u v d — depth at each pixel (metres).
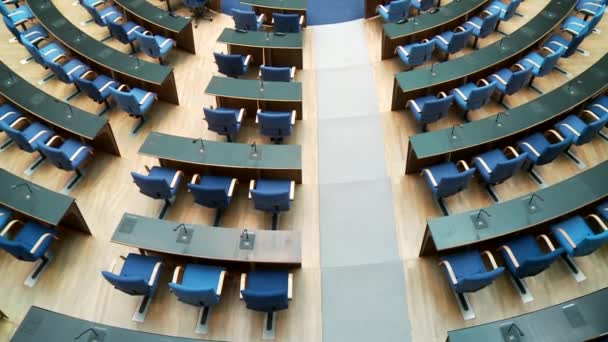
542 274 6.27
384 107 8.81
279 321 6.04
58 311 6.06
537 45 8.97
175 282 5.87
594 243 5.61
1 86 7.69
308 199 7.35
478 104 7.86
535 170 7.47
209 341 5.21
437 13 9.60
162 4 11.41
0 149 7.80
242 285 5.82
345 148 8.10
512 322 5.11
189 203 7.29
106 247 6.70
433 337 5.86
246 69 9.18
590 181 6.20
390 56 9.83
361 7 11.58
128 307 6.12
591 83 7.50
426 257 6.58
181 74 9.52
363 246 6.77
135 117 8.50
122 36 9.38
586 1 9.81
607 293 5.22
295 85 8.27
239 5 11.87
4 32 10.12
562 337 4.99
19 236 6.25
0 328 5.88
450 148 6.93
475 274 5.91
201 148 7.10
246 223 7.07
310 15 11.38
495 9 9.92
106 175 7.58
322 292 6.30
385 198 7.31
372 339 5.88
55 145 7.62
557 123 7.46
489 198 7.20
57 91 8.91
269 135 7.91
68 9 11.08
